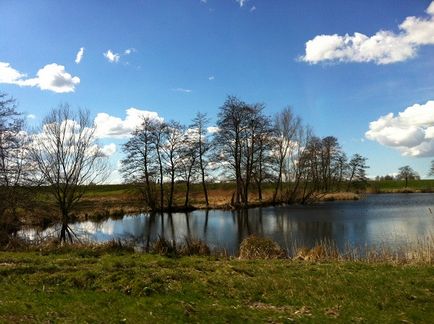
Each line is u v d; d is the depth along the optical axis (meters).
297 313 9.23
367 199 69.56
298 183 62.94
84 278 11.19
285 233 31.36
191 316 8.81
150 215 49.75
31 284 11.05
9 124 26.78
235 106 55.19
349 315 9.10
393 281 11.45
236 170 55.59
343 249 23.50
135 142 54.59
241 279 11.62
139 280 10.81
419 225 33.47
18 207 27.28
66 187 33.53
